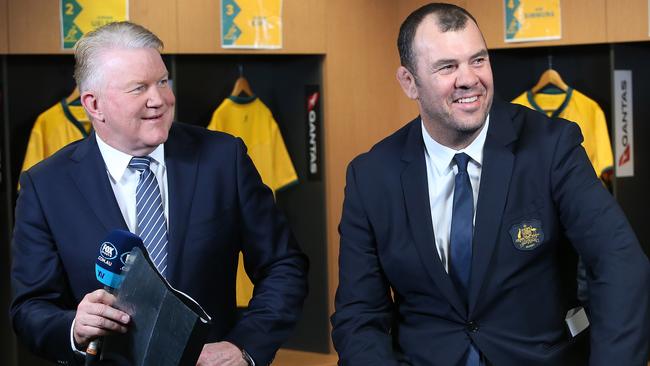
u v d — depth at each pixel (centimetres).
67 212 228
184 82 491
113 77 215
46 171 233
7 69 459
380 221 229
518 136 222
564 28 475
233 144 241
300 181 505
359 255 233
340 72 497
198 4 459
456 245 219
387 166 231
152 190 229
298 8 482
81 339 203
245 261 250
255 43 472
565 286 224
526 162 218
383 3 512
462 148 221
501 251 216
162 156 233
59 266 231
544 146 218
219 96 504
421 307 227
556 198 216
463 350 218
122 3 442
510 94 511
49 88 471
